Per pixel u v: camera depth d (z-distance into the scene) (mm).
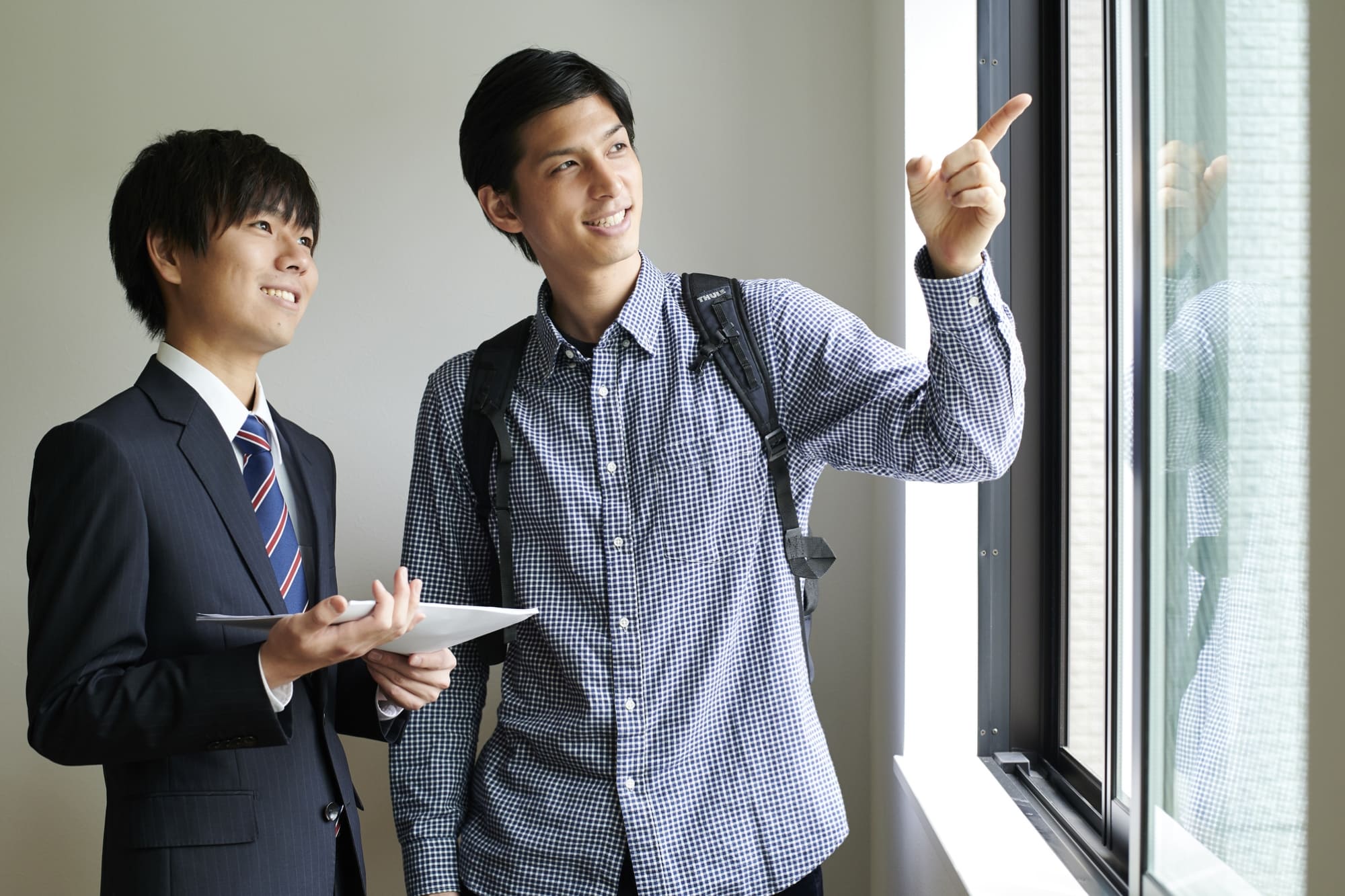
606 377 1298
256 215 1282
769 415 1276
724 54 2221
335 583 1443
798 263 2229
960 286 1053
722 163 2227
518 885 1272
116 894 1189
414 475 1451
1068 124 1701
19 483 2297
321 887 1264
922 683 1840
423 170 2264
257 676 1105
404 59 2252
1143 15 1174
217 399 1290
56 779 2314
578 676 1256
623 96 1291
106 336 2291
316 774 1296
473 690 1440
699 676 1239
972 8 1799
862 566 2256
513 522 1323
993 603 1832
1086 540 1669
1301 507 895
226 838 1192
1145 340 1184
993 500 1823
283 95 2260
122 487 1156
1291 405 902
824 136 2217
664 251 2236
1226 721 1042
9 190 2273
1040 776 1770
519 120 1233
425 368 2285
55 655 1136
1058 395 1763
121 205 1302
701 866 1216
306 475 1426
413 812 1375
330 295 2277
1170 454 1153
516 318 2281
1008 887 1413
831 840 1253
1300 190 877
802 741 1257
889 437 1228
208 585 1208
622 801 1220
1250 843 1001
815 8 2211
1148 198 1179
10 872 2314
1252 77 957
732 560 1259
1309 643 743
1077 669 1714
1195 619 1105
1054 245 1748
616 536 1266
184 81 2262
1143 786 1208
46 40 2266
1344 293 700
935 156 1809
